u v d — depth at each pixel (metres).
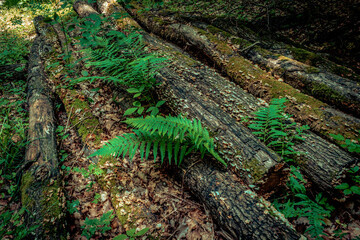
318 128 2.96
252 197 2.09
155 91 3.43
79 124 3.36
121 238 1.92
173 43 5.24
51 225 2.07
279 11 5.91
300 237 1.79
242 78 3.93
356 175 2.44
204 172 2.36
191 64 4.04
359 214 2.33
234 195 2.12
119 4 5.91
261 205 2.03
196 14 6.38
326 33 5.31
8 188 2.66
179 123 2.36
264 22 5.83
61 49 4.95
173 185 2.60
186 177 2.44
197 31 4.86
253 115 3.04
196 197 2.44
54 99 3.86
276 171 2.27
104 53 3.53
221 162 2.36
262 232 1.85
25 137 3.15
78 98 3.72
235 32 5.28
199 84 3.60
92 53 3.65
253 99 3.34
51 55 4.68
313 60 4.27
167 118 2.42
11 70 4.74
